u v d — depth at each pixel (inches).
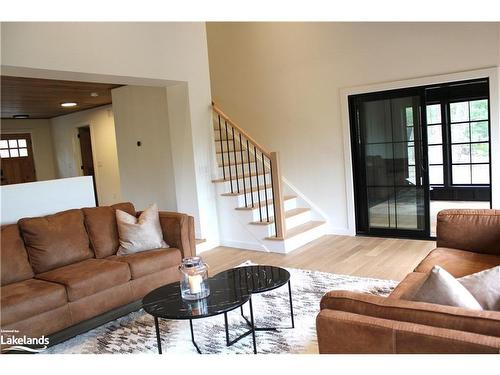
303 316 128.3
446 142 307.6
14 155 389.7
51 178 412.8
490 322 52.4
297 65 235.5
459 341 50.2
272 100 248.4
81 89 257.4
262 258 197.8
